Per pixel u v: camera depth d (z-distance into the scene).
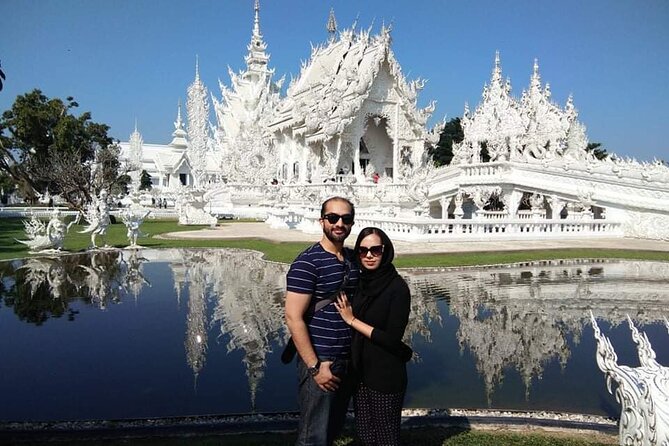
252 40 69.56
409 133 44.47
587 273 14.62
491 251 18.92
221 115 69.12
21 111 52.34
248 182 52.19
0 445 4.36
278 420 4.75
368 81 41.00
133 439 4.45
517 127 34.34
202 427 4.63
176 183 78.50
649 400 3.71
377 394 3.53
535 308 10.21
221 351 7.21
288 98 56.03
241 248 20.45
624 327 8.94
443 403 5.46
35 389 5.87
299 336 3.31
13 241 23.27
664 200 25.73
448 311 9.94
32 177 54.81
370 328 3.43
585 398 5.60
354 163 42.97
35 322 8.96
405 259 16.55
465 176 35.22
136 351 7.20
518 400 5.55
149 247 20.77
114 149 57.09
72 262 16.58
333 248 3.53
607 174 28.23
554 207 30.64
